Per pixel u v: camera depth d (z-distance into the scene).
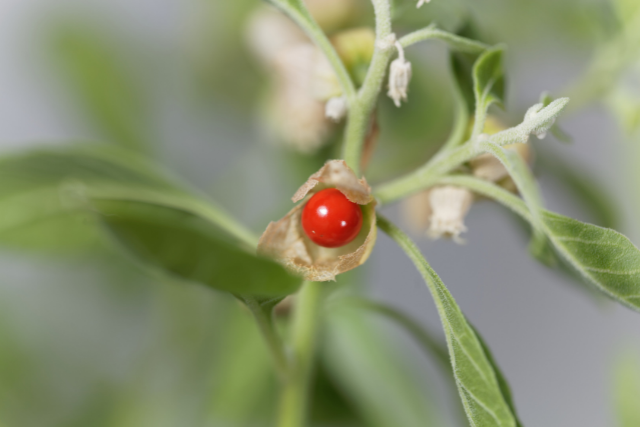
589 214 0.27
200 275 0.19
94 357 0.35
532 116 0.20
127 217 0.18
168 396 0.33
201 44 0.34
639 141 0.28
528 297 0.43
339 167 0.19
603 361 0.42
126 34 0.34
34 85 0.38
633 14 0.26
